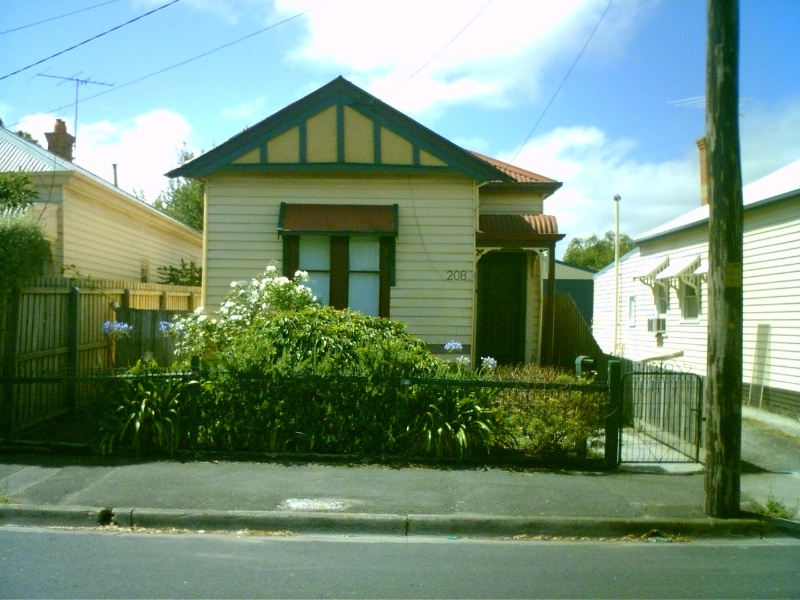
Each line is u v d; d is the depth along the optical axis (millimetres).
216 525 6945
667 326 19531
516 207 17203
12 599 5031
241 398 9250
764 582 5793
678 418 10453
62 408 10977
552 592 5449
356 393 9258
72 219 16188
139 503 7215
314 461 9023
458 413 9250
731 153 7395
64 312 11188
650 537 7094
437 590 5422
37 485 7730
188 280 23844
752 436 11633
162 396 9211
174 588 5312
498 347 17453
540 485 8289
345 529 6965
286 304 12117
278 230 13812
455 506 7422
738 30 7422
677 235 19047
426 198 14328
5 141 16766
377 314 14156
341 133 14078
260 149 14086
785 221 13531
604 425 9445
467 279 14234
